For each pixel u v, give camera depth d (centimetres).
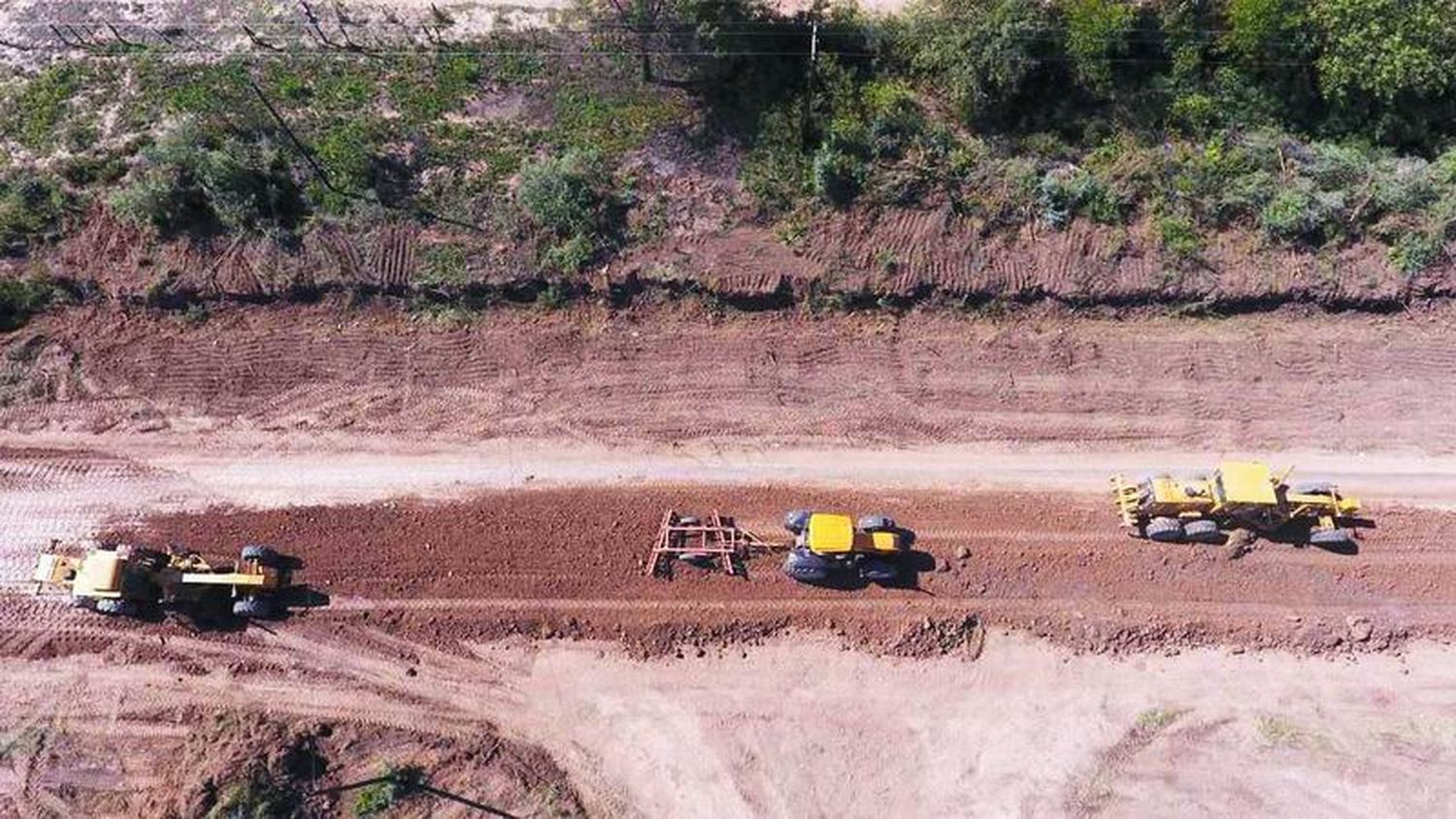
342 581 2552
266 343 2819
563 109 3072
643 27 2934
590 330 2856
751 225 2916
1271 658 2512
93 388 2753
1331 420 2739
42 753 2383
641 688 2477
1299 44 2953
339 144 2961
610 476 2684
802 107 3002
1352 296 2833
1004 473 2697
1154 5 3066
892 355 2831
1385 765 2392
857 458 2712
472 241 2880
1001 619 2545
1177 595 2564
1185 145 3003
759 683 2486
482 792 2375
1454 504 2644
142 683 2456
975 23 2920
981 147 3012
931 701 2472
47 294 2825
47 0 3212
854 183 2917
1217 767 2402
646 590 2564
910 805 2378
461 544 2595
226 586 2516
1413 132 2989
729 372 2805
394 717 2442
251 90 3048
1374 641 2519
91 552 2439
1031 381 2792
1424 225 2827
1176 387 2783
